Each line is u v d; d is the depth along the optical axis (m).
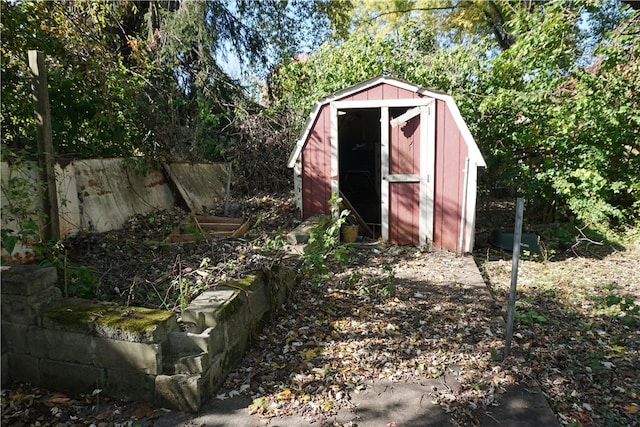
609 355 3.73
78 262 4.64
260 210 8.29
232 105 10.83
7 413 2.81
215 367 3.03
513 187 9.14
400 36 10.52
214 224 6.79
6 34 5.32
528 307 4.81
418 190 7.07
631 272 6.38
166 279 4.28
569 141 8.38
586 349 3.85
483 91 9.03
